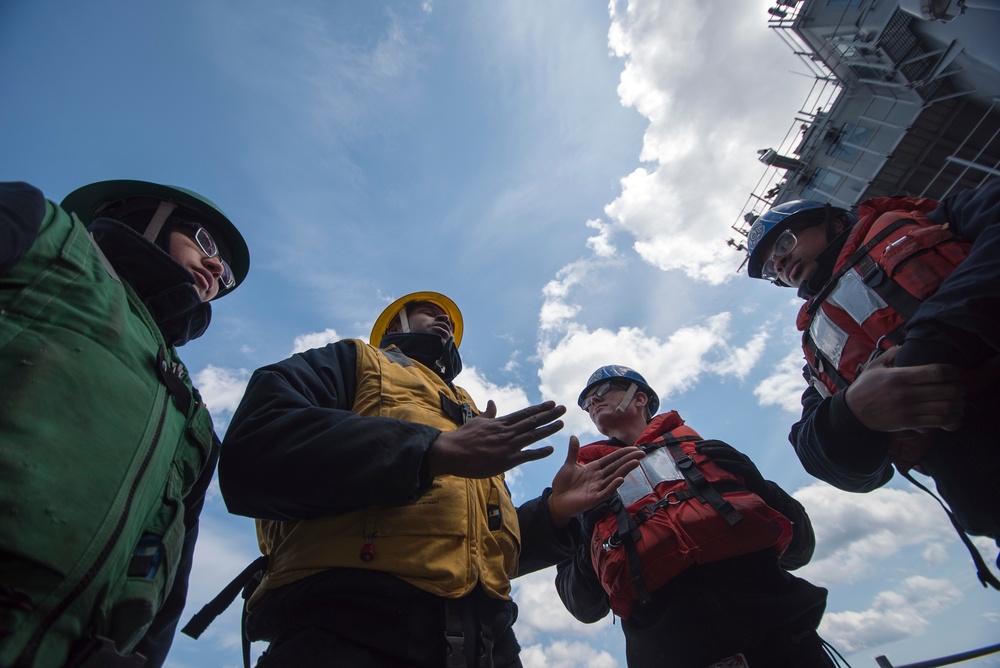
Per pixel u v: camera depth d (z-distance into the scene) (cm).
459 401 304
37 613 114
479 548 222
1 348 133
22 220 145
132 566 150
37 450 124
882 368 231
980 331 193
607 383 511
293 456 195
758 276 411
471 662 194
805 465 330
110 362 153
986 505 242
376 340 462
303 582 199
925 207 293
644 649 343
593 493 295
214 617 209
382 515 208
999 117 1745
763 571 337
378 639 183
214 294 278
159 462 162
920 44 1739
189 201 278
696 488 358
